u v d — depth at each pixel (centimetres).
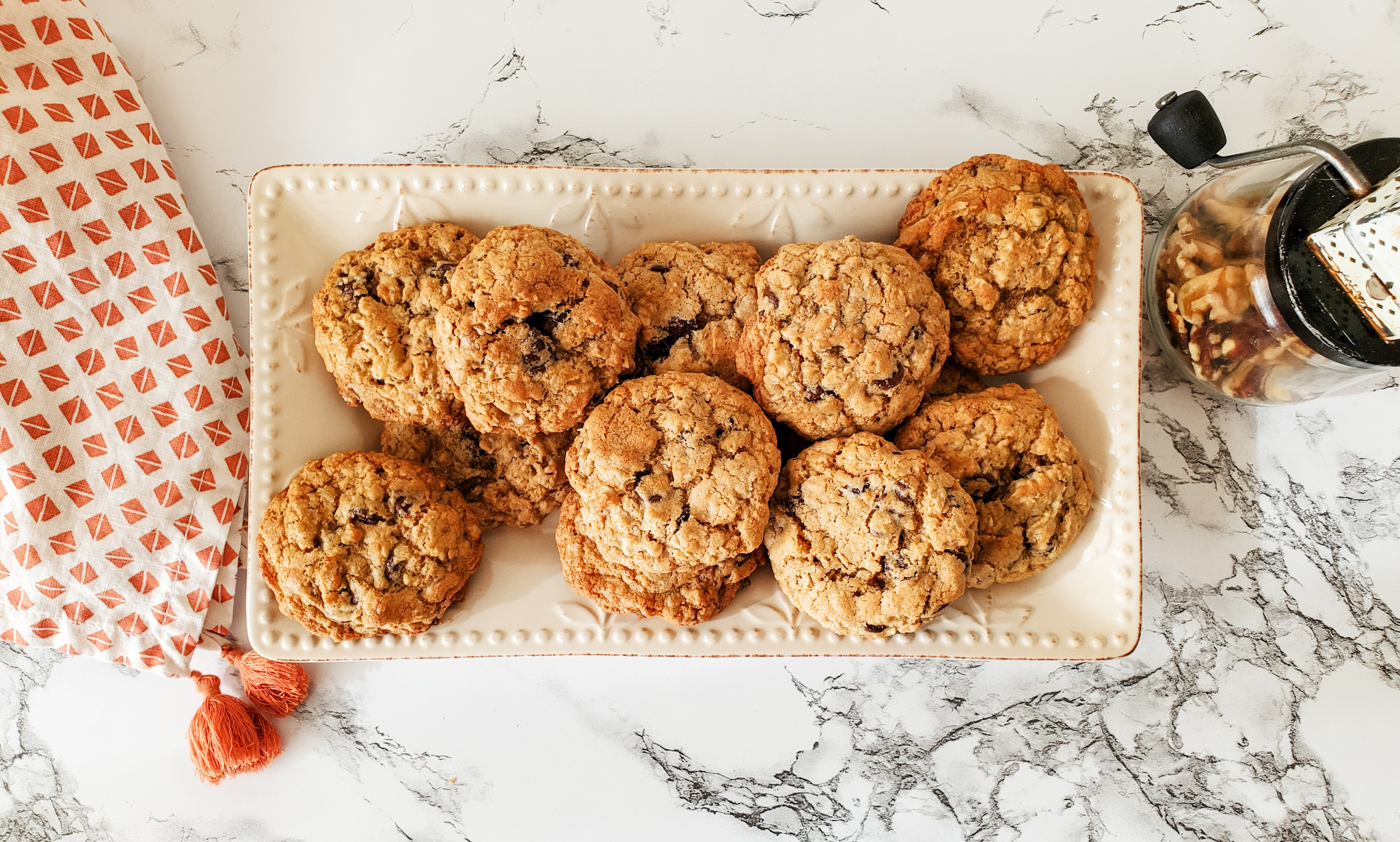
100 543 61
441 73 62
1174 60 63
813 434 56
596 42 63
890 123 63
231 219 63
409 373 55
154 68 62
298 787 64
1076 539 58
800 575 55
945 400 57
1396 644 63
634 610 56
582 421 56
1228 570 63
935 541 54
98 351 60
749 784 64
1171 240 59
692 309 57
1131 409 57
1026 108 63
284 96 62
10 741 64
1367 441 63
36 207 59
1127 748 64
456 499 57
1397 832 63
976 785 64
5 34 59
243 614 63
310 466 57
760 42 63
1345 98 62
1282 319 54
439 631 57
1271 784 64
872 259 55
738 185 57
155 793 64
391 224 57
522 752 64
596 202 57
